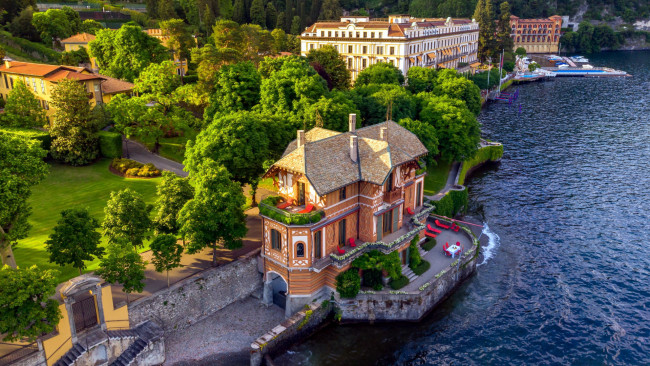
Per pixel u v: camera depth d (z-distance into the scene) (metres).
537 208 85.38
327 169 53.44
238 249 60.22
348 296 55.72
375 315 56.72
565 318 57.47
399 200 59.44
